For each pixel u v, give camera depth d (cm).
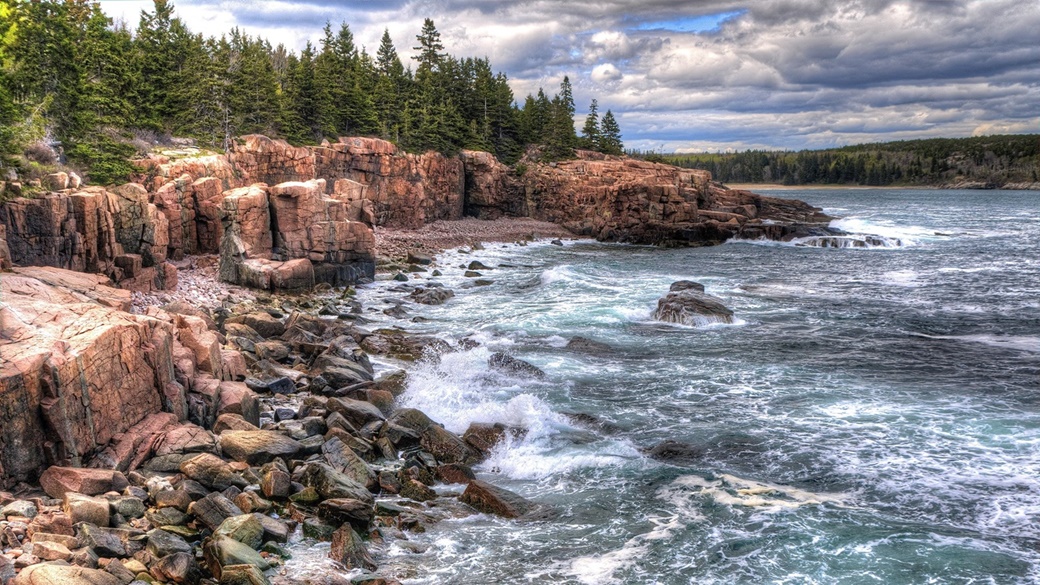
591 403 2633
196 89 7194
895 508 1780
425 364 3152
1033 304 4553
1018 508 1762
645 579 1463
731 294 4966
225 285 4506
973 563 1508
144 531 1491
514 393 2739
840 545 1589
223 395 2228
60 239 3250
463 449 2169
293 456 1981
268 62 9775
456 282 5606
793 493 1869
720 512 1758
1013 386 2775
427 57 12612
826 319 4119
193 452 1869
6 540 1324
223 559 1385
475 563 1527
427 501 1853
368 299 4769
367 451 2102
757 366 3100
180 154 6212
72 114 4856
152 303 3694
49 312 1905
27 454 1584
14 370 1562
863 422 2383
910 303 4625
